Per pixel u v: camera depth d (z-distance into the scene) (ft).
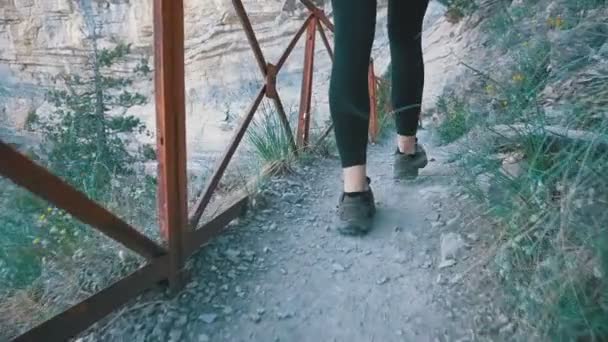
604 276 3.68
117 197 6.10
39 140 7.10
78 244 5.25
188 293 5.14
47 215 5.22
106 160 7.09
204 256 5.80
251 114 7.69
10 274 4.94
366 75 6.02
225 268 5.60
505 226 5.16
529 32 11.93
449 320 4.65
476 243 5.67
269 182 8.29
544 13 11.41
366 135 6.30
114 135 8.23
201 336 4.58
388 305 4.96
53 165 6.46
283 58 8.87
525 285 4.46
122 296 4.53
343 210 6.38
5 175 3.39
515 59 10.12
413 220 6.70
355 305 4.99
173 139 4.75
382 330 4.62
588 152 4.07
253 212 7.11
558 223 4.56
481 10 23.04
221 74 28.68
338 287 5.29
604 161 4.34
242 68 31.45
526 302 4.24
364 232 6.36
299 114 10.05
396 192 7.82
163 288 5.16
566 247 4.07
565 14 9.61
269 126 9.51
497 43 15.28
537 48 9.30
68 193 3.83
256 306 4.99
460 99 14.44
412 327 4.63
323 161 10.00
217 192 8.11
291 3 45.06
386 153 11.51
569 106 6.03
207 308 4.94
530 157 5.79
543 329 3.96
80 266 5.17
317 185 8.45
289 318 4.83
